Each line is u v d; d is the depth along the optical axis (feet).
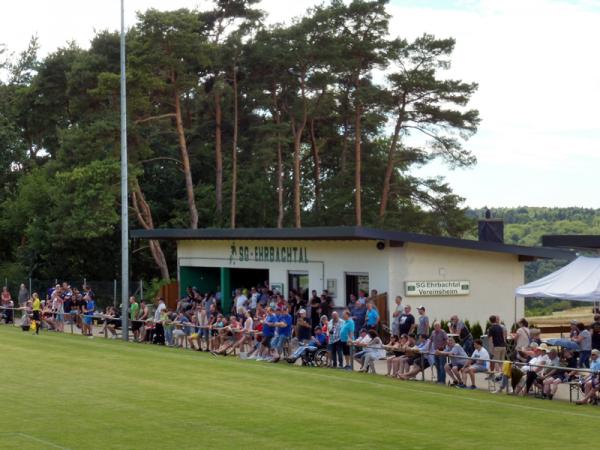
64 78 226.58
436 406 70.33
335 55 189.98
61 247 193.06
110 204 174.50
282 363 99.45
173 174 214.69
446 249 111.86
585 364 81.61
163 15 178.19
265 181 216.74
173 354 107.65
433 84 192.44
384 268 109.60
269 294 122.93
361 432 59.47
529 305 231.50
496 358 85.56
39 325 136.87
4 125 226.17
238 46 196.95
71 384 81.30
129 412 66.90
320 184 217.77
